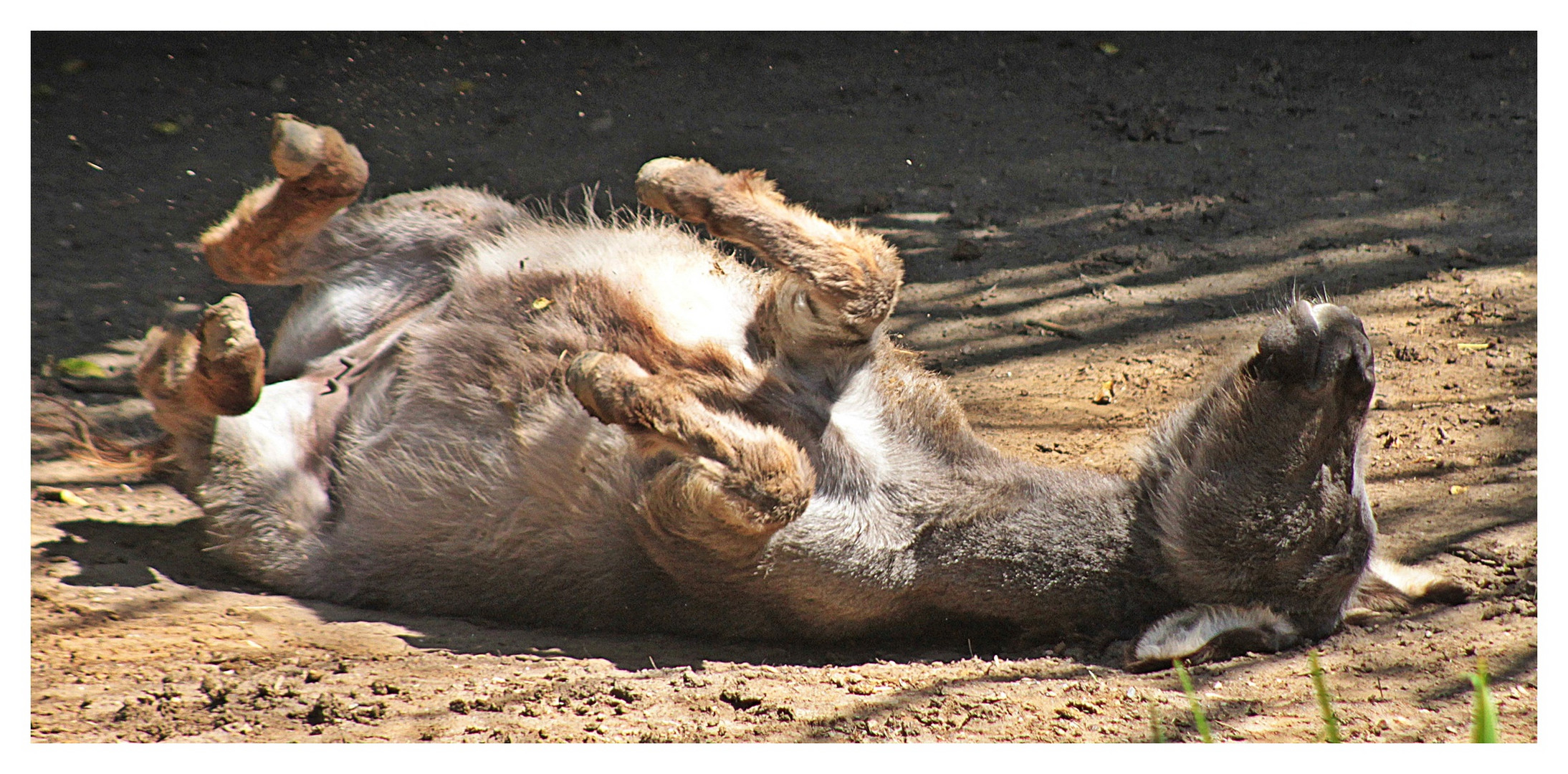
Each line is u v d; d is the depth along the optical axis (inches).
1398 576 680.4
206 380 625.9
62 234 1212.5
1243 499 613.0
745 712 565.3
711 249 711.7
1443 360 1011.9
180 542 722.2
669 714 559.5
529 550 644.7
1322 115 1654.8
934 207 1374.3
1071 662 641.6
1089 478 668.7
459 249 715.4
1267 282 1175.0
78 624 606.9
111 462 719.1
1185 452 644.7
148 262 1160.2
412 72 1768.0
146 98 1631.4
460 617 673.0
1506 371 990.4
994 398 976.9
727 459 574.6
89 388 912.9
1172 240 1278.3
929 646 675.4
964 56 1926.7
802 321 637.3
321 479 676.1
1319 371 589.9
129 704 535.8
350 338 708.7
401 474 650.2
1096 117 1665.8
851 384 655.1
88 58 1764.3
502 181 1390.3
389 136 1521.9
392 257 713.0
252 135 1523.1
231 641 607.8
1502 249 1224.2
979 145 1563.7
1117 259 1231.5
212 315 620.1
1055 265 1228.5
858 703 575.5
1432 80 1779.0
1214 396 642.2
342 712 540.7
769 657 647.8
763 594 637.9
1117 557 647.8
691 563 623.2
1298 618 636.7
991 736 539.8
